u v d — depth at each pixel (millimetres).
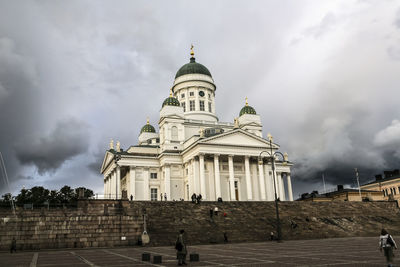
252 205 65062
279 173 109938
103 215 49875
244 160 87938
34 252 42062
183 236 25500
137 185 90875
